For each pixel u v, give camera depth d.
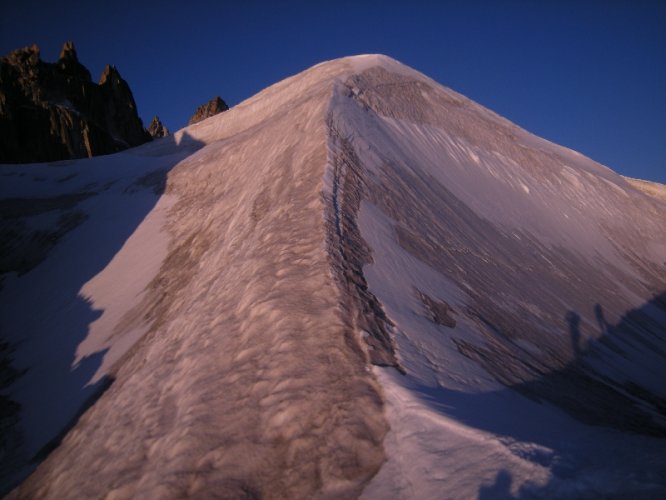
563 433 4.57
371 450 3.97
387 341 6.01
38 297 20.52
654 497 2.49
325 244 8.57
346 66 38.94
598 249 27.81
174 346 8.40
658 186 61.44
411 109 31.36
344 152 15.51
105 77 100.44
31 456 8.62
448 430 3.96
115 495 4.55
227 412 4.97
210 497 3.87
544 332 11.52
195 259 15.31
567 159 41.62
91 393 10.03
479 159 29.80
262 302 7.12
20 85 76.69
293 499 3.66
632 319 18.31
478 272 13.04
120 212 26.70
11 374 14.25
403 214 13.36
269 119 30.08
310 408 4.62
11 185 34.50
